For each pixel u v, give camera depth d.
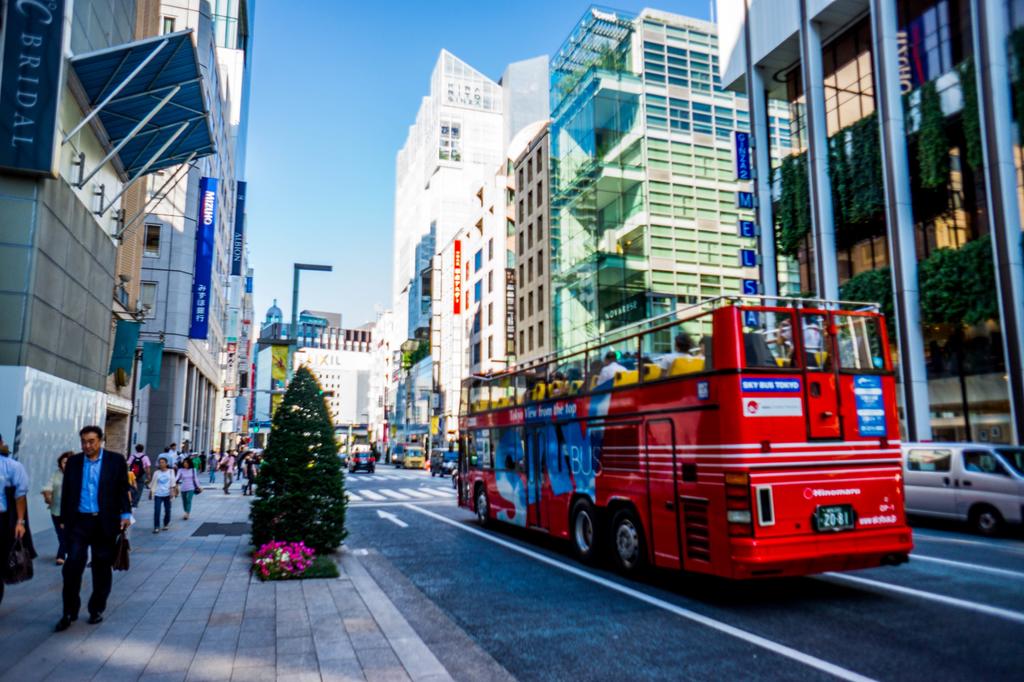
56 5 13.48
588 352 10.23
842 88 25.48
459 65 131.00
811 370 7.35
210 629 6.00
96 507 6.15
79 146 15.75
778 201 28.20
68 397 15.32
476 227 67.62
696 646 5.66
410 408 94.25
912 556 10.09
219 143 49.84
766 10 28.42
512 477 13.20
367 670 4.86
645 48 41.12
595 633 6.11
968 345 19.97
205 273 37.62
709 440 7.26
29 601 7.06
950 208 20.70
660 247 39.31
